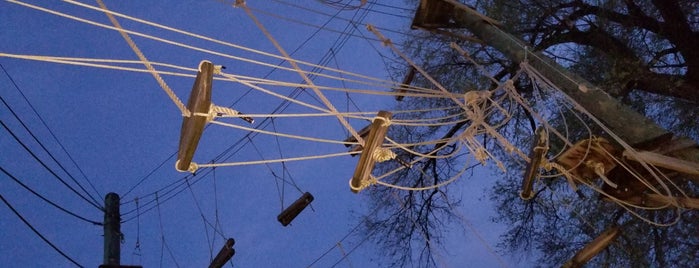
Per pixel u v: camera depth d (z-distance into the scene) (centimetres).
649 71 1464
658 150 1088
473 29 1298
